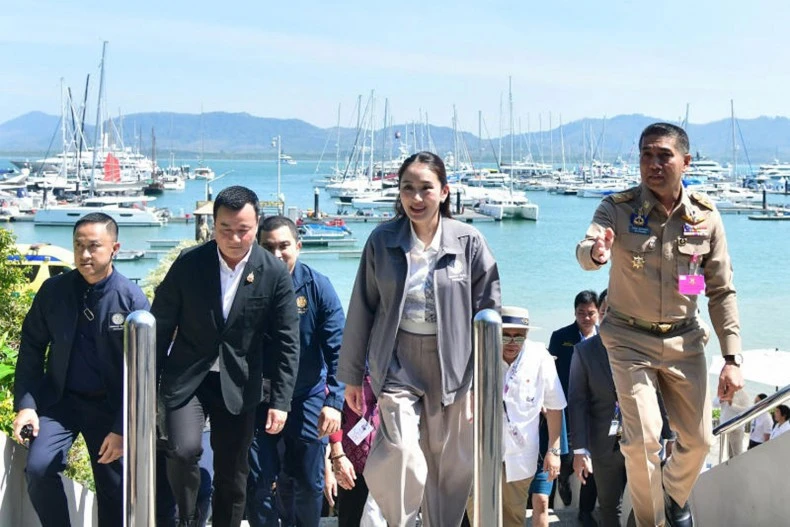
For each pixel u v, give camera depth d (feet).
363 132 379.35
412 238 13.25
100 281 15.90
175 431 14.69
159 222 219.41
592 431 20.01
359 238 199.31
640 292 14.70
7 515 15.43
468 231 13.35
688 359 14.89
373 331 13.53
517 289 132.16
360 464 18.01
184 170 504.84
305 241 183.93
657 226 14.62
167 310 14.82
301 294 18.22
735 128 394.73
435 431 13.43
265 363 15.96
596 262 13.43
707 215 14.74
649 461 14.60
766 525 16.63
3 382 22.22
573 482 24.71
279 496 19.42
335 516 25.45
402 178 13.03
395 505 13.01
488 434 10.36
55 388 16.07
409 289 13.14
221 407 15.17
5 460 15.23
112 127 400.06
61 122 339.57
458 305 13.12
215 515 15.58
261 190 393.29
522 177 447.83
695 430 15.02
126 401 10.52
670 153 14.28
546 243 197.67
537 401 18.92
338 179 399.44
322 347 18.28
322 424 17.39
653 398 14.71
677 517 15.87
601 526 20.71
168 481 15.87
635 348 14.85
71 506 17.10
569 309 115.03
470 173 403.75
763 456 16.69
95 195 298.97
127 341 10.48
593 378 19.83
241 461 15.47
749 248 192.24
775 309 117.29
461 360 13.12
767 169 536.42
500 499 10.44
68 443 15.90
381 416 13.26
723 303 14.94
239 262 14.93
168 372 14.87
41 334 16.14
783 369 41.47
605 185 379.35
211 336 14.79
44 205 237.86
